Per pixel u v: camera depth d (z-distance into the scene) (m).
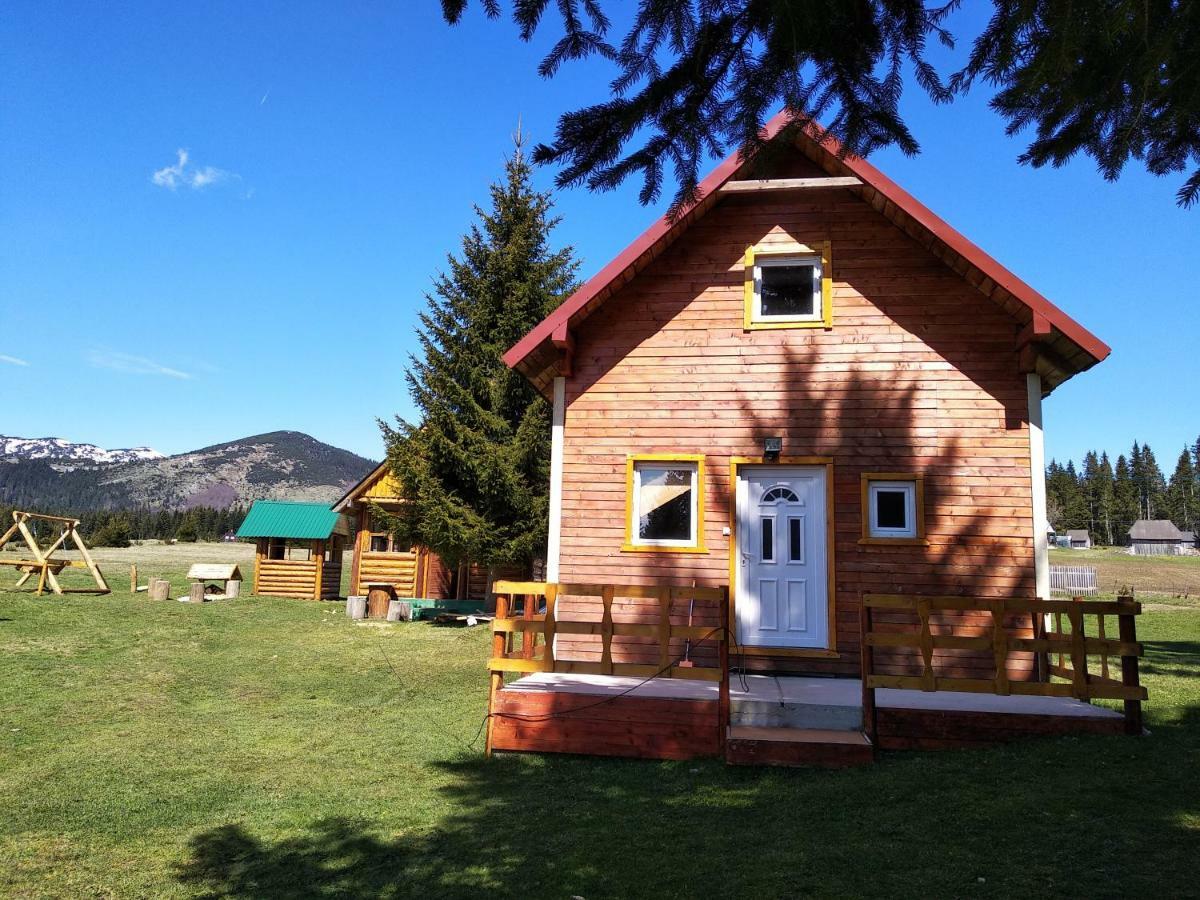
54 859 5.65
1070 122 4.55
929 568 9.84
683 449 10.58
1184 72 4.09
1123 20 3.69
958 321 10.27
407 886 5.02
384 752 8.36
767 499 10.50
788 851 5.20
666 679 9.21
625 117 4.18
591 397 10.88
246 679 12.44
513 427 20.25
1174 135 4.65
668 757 7.68
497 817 6.22
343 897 4.92
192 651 14.56
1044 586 9.59
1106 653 7.28
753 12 3.79
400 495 20.41
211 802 6.83
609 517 10.59
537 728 7.95
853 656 9.84
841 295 10.55
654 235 10.47
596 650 10.35
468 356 19.91
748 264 10.81
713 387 10.65
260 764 7.97
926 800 5.96
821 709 7.66
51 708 10.15
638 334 10.92
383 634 17.20
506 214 21.16
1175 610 24.09
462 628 18.30
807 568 10.27
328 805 6.71
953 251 9.77
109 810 6.65
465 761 7.88
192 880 5.29
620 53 4.09
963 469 9.97
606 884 4.86
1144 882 4.41
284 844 5.87
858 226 10.68
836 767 7.04
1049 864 4.72
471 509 19.11
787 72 4.01
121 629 16.27
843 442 10.26
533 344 10.38
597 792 6.75
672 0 3.78
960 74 4.20
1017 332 10.09
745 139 4.39
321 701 11.03
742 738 7.22
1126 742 7.03
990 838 5.17
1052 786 6.03
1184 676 11.09
